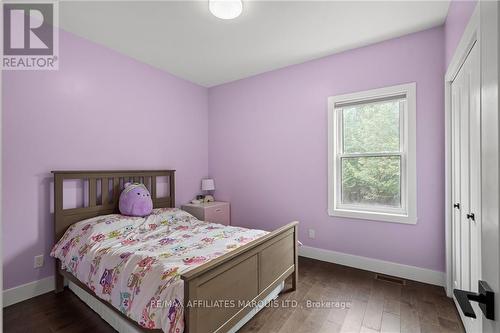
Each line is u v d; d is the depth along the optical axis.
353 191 2.95
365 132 2.87
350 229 2.89
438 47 2.39
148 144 3.23
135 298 1.53
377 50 2.70
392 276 2.63
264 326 1.84
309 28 2.42
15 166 2.18
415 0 2.02
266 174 3.51
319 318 1.94
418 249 2.52
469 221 1.70
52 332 1.81
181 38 2.61
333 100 2.97
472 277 1.66
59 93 2.43
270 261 2.04
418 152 2.49
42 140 2.33
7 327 1.86
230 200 3.87
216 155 4.03
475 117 1.53
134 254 1.80
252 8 2.12
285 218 3.35
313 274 2.70
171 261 1.68
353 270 2.79
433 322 1.88
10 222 2.15
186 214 3.03
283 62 3.19
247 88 3.68
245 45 2.75
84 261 1.99
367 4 2.07
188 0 2.02
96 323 1.90
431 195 2.44
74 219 2.47
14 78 2.18
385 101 2.69
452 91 2.16
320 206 3.08
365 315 1.98
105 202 2.75
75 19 2.29
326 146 3.03
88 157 2.64
